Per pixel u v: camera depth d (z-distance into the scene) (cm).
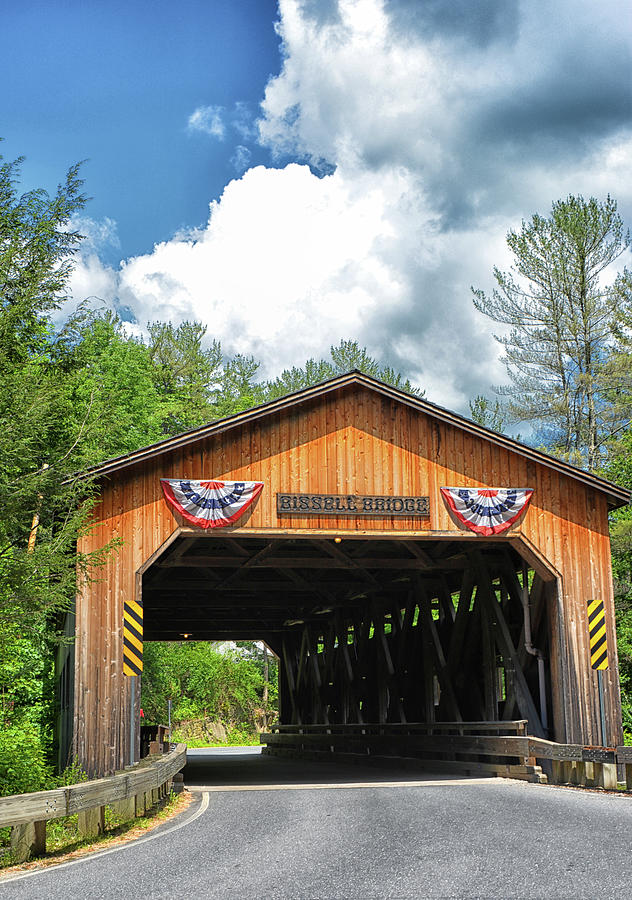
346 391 1775
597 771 1464
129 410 3059
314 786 1636
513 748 1714
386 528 1742
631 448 3259
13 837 862
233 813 1180
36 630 1306
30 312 1266
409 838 891
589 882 662
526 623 1852
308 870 736
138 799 1175
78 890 685
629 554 2867
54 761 1966
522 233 3756
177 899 639
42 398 1160
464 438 1803
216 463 1694
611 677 1775
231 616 2970
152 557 1631
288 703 3441
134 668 1587
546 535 1805
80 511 1282
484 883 666
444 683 2073
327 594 2417
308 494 1720
